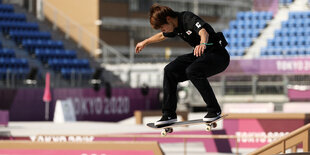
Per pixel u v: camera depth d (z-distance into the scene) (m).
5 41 73.44
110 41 127.31
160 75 72.88
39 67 71.44
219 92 70.31
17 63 68.31
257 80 69.31
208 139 39.62
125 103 65.94
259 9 88.19
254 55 74.19
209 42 15.29
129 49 132.75
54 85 67.62
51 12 90.75
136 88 66.94
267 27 86.00
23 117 59.16
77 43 88.38
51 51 74.25
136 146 20.36
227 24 88.44
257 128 40.91
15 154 21.17
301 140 21.92
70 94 61.41
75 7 119.81
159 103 69.31
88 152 20.77
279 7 87.69
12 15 79.06
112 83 69.81
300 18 85.31
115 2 128.75
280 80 68.69
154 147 20.09
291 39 81.94
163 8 15.48
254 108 56.28
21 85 62.44
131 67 77.38
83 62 74.81
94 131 41.50
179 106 71.62
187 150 39.94
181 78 15.92
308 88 67.88
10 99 58.50
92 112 63.03
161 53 136.38
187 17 15.26
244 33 85.81
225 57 15.46
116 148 20.50
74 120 59.00
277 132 40.59
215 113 15.38
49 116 60.38
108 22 126.69
